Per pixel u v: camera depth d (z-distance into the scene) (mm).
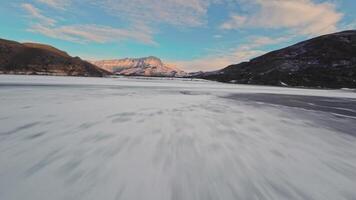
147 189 3029
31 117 7383
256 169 3855
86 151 4379
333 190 3205
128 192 2934
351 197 3031
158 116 8367
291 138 6074
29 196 2783
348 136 6562
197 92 23438
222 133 6242
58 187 3000
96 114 8281
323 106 14875
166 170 3658
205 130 6484
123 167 3701
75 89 20531
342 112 12133
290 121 8664
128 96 15820
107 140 5141
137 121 7316
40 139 5039
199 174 3566
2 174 3330
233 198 2895
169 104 12125
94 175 3373
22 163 3732
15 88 18922
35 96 13602
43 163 3748
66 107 9727
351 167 4105
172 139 5422
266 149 5000
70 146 4633
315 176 3660
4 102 10742
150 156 4246
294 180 3484
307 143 5645
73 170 3516
